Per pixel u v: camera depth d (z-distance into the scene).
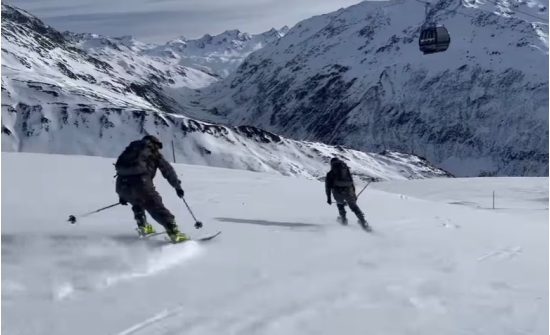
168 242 7.47
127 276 6.10
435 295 5.91
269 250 7.73
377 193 22.03
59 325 4.75
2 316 4.89
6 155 23.94
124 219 9.70
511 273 7.00
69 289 5.60
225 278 6.22
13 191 13.74
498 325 5.09
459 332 4.91
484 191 45.00
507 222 14.15
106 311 5.09
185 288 5.81
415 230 10.70
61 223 8.99
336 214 12.85
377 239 9.21
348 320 5.10
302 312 5.25
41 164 21.03
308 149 182.12
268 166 164.62
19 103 192.88
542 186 46.03
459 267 7.21
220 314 5.11
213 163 162.12
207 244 7.90
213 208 12.50
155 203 7.69
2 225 8.62
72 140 174.12
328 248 8.10
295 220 11.27
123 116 181.62
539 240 10.01
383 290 6.01
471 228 11.41
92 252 6.70
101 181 16.84
